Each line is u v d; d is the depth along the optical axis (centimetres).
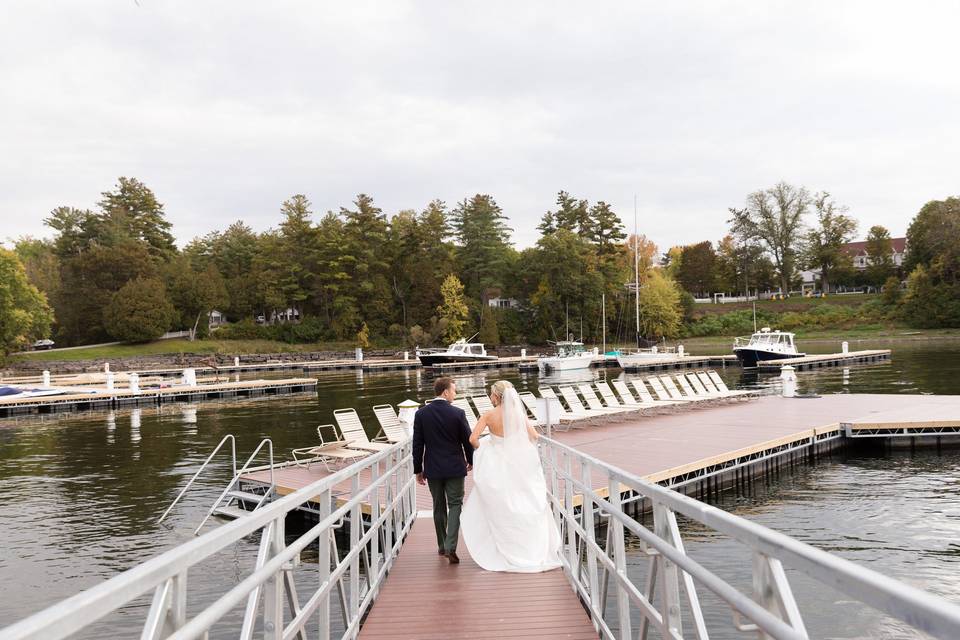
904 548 1019
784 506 1302
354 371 6372
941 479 1445
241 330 8488
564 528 780
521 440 700
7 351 6369
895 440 1812
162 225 9769
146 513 1323
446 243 9544
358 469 551
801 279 10962
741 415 2127
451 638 519
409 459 954
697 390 2577
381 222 8888
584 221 9200
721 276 11031
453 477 730
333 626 812
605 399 2133
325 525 421
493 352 7794
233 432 2431
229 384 4134
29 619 137
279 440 2200
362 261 8669
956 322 8044
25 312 6244
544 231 9375
